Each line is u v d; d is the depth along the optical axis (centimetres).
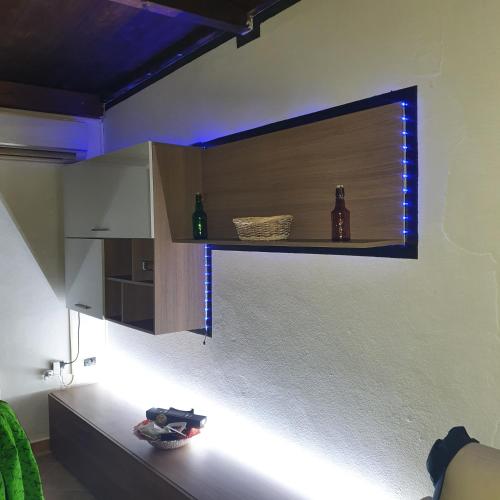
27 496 146
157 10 209
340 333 199
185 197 260
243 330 247
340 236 181
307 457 215
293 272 218
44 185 356
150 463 237
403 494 179
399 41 173
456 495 113
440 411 166
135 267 279
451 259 160
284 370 225
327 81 199
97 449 284
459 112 157
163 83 301
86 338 376
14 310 347
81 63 304
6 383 345
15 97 335
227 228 250
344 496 199
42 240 356
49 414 353
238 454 244
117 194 276
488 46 149
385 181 178
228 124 252
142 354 336
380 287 183
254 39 233
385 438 184
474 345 156
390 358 180
